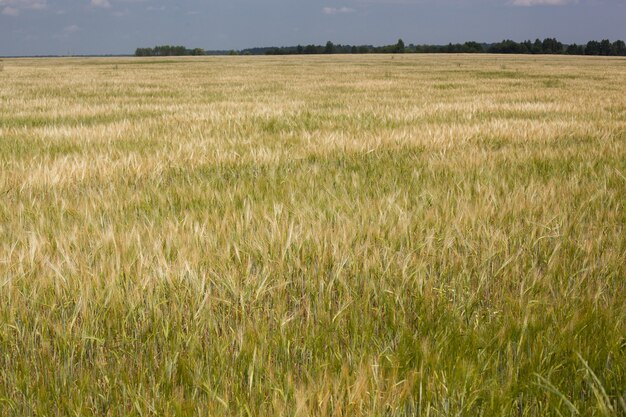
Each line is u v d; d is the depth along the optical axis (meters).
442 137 7.59
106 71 43.12
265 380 2.01
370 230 3.37
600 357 2.17
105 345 2.37
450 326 2.43
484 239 3.36
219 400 1.84
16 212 4.03
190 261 2.89
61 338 2.29
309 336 2.33
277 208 3.81
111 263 2.80
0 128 9.30
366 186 4.84
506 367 2.15
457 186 4.68
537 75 35.31
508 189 4.68
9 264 2.85
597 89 21.88
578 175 5.27
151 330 2.41
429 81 27.64
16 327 2.33
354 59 87.19
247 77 32.22
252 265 3.01
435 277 2.88
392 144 7.23
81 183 5.08
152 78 31.17
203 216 3.82
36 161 6.09
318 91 20.17
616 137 8.09
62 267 2.84
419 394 1.97
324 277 2.94
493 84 25.41
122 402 2.01
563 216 3.81
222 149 6.74
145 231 3.49
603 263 3.05
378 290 2.74
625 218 3.92
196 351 2.24
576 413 1.87
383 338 2.38
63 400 1.93
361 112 11.75
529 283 2.85
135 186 5.08
